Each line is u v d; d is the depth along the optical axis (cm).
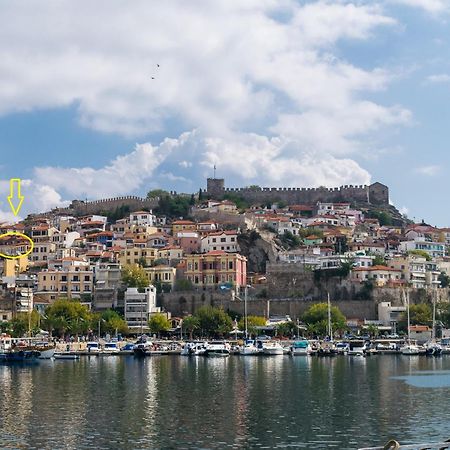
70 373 17800
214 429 10162
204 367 19662
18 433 9888
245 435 9781
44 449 9006
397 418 10962
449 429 10138
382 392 13900
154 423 10575
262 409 11794
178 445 9219
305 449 9000
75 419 10869
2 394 13575
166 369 18962
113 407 11981
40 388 14512
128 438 9600
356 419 10881
